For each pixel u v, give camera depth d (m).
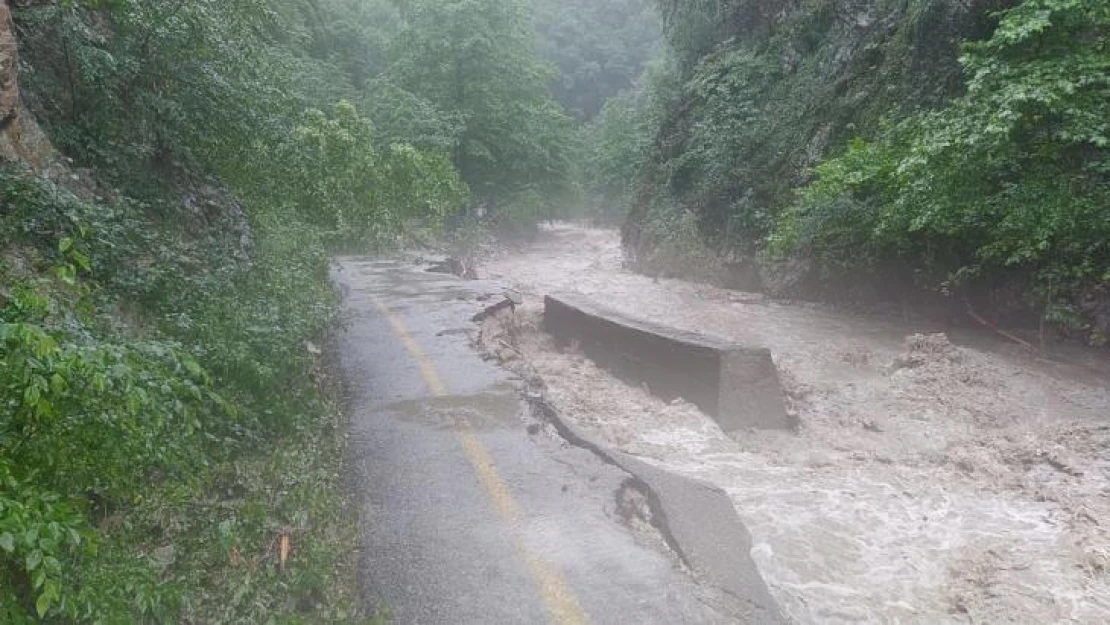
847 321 14.50
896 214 12.51
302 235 12.13
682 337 8.94
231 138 10.50
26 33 7.83
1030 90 10.09
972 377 9.83
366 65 41.16
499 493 5.09
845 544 5.46
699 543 4.63
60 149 7.46
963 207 11.33
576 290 18.94
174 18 8.84
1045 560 5.32
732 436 7.82
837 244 15.52
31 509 2.71
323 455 5.56
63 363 3.13
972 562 5.27
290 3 27.06
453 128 30.45
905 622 4.57
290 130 12.26
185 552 3.88
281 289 7.96
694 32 27.89
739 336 13.27
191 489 4.33
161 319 5.91
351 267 15.55
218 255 8.04
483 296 12.03
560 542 4.45
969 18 14.25
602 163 47.09
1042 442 7.60
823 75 18.97
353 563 4.27
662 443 7.49
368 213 18.52
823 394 9.45
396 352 8.68
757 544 5.38
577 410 8.16
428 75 33.53
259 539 4.18
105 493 3.90
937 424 8.38
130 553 3.50
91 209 5.98
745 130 21.08
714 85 23.52
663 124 26.62
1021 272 12.34
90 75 7.84
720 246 20.45
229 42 9.76
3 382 3.07
